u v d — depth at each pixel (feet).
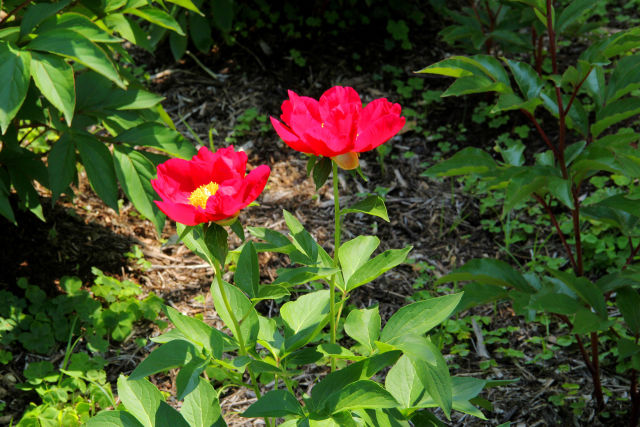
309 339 6.20
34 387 9.62
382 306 11.84
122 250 12.51
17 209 12.35
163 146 9.80
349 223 13.76
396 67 17.40
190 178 5.62
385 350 5.68
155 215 9.64
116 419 5.90
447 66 7.72
